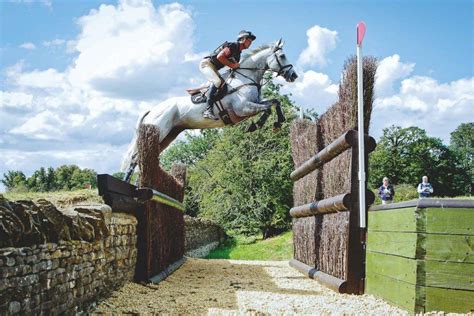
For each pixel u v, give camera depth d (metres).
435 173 45.78
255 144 29.14
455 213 5.27
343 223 7.54
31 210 4.30
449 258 5.25
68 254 5.00
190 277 9.75
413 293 5.36
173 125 10.07
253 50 9.95
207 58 9.69
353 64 7.55
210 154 31.55
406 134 45.25
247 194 28.59
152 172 8.66
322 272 8.88
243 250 23.92
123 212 7.51
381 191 14.09
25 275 4.05
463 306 5.19
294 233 12.72
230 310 5.93
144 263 8.11
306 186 10.91
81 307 5.42
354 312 5.73
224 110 9.80
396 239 5.93
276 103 9.79
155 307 6.10
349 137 7.39
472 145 59.44
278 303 6.49
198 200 32.00
